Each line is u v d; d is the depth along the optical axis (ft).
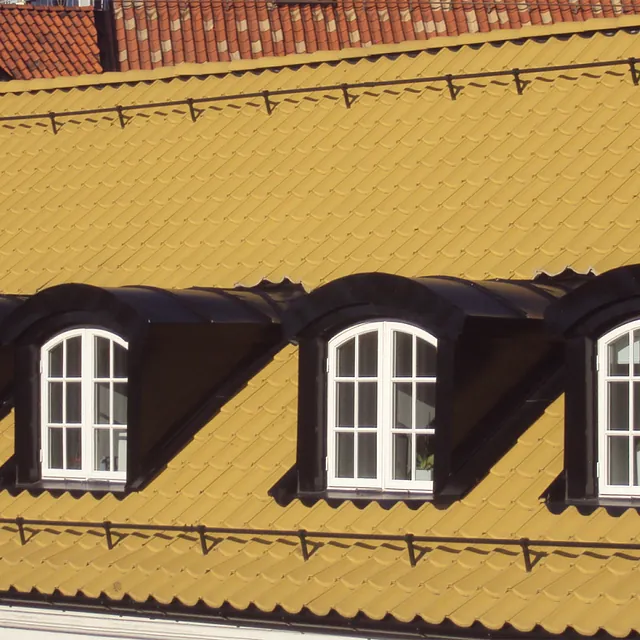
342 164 107.65
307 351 88.43
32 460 97.04
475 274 94.89
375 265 99.19
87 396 95.91
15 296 106.52
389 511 84.89
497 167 101.19
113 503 93.25
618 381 80.07
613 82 102.17
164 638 85.40
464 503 83.46
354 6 279.28
